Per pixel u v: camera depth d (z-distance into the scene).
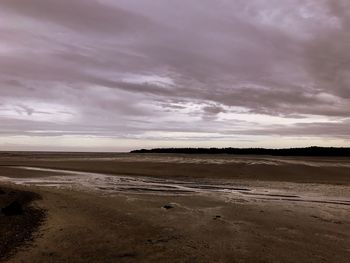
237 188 20.17
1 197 13.73
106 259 7.92
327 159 46.94
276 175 26.39
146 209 13.28
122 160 41.09
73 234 9.59
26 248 8.38
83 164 36.34
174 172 28.47
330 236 10.16
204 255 8.34
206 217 12.21
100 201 14.48
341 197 17.17
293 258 8.29
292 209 13.94
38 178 24.36
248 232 10.41
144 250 8.57
